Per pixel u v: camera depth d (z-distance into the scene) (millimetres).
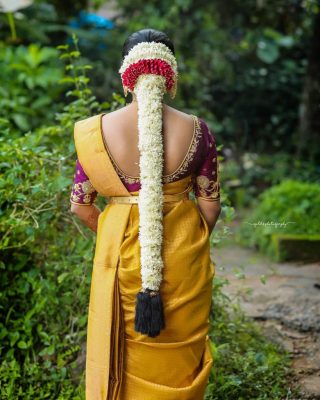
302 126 9859
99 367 2467
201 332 2525
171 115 2506
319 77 9656
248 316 4414
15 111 8141
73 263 3527
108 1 10562
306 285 5219
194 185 2633
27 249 3592
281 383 3428
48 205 3467
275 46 10367
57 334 3461
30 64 8430
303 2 9469
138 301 2387
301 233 6359
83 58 9062
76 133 2541
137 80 2484
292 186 6871
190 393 2482
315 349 3934
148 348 2459
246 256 6500
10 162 3457
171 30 9781
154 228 2412
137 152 2467
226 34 10031
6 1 9273
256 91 11266
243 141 10391
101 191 2553
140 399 2469
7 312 3520
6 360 3369
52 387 3264
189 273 2467
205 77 10297
